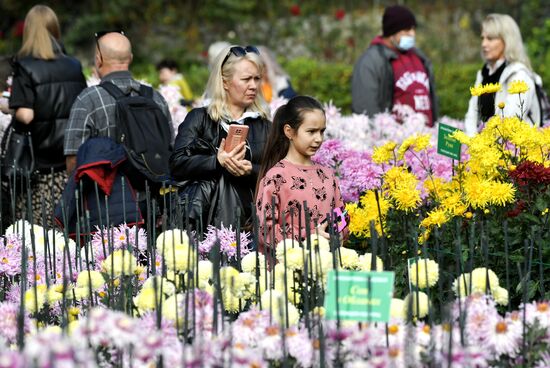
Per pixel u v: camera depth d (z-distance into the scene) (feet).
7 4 114.62
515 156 24.29
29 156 33.24
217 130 27.07
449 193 24.13
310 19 112.37
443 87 68.74
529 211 22.21
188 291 16.78
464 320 16.07
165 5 117.29
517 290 20.08
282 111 24.97
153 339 14.66
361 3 115.96
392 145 25.11
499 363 16.08
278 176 24.29
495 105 33.24
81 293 19.71
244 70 26.86
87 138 30.32
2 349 14.73
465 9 107.24
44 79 33.12
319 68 74.54
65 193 28.76
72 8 117.19
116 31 31.48
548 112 36.45
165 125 30.50
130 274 19.08
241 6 114.93
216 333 16.05
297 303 19.22
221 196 26.50
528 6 100.73
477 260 22.08
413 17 39.29
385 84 38.93
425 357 15.31
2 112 35.22
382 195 23.82
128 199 29.40
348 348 15.57
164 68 58.54
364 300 15.75
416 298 17.01
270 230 23.80
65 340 14.08
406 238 23.36
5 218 33.14
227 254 23.56
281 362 16.17
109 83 30.78
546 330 16.48
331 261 19.20
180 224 21.76
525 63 33.47
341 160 29.84
